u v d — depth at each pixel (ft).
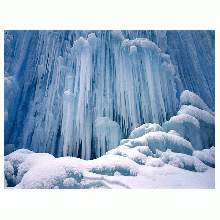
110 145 11.81
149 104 12.42
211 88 12.39
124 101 12.48
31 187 8.46
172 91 13.15
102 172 8.91
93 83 13.03
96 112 12.62
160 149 10.27
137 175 8.70
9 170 9.79
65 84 13.11
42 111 12.67
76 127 12.06
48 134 12.21
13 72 12.78
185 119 11.07
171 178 8.51
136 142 10.64
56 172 8.79
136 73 12.87
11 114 12.10
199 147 10.77
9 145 11.46
